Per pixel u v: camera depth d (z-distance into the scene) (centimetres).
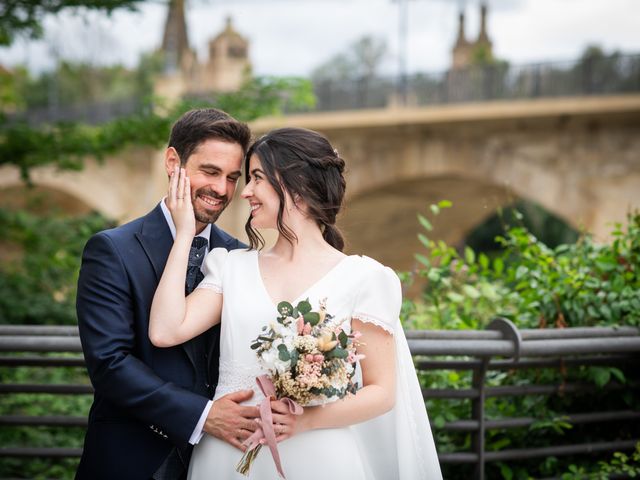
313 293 207
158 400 204
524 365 306
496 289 367
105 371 205
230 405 204
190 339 220
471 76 1603
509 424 306
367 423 228
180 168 224
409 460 220
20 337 276
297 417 202
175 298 209
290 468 205
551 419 314
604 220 1484
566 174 1520
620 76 1421
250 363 208
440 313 357
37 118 2125
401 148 1672
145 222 227
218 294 218
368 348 209
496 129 1579
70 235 711
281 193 213
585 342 287
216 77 2136
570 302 329
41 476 445
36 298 709
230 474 206
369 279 211
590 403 338
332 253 218
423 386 331
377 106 1694
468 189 1817
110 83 3119
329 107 1750
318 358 189
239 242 253
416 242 2159
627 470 300
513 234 367
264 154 214
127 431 216
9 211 700
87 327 211
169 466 216
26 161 664
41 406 532
